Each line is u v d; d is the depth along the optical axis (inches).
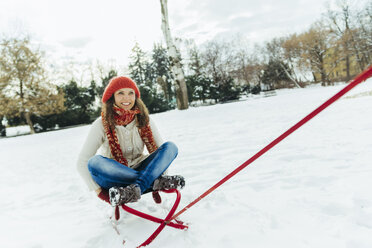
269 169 114.7
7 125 1243.2
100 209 98.1
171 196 98.9
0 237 81.5
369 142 131.4
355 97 357.4
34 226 88.0
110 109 83.3
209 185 105.3
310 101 381.4
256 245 60.5
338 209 72.9
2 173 187.9
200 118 371.9
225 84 1222.3
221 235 66.1
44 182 149.2
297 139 160.4
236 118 311.0
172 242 65.1
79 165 80.2
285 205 78.7
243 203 83.0
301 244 59.2
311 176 99.3
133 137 87.5
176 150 81.1
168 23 595.5
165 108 1138.0
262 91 1560.0
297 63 1489.9
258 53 1630.2
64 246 71.0
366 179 89.2
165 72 1749.5
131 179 75.8
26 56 954.1
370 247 55.6
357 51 1360.7
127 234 72.2
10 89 962.7
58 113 1032.2
